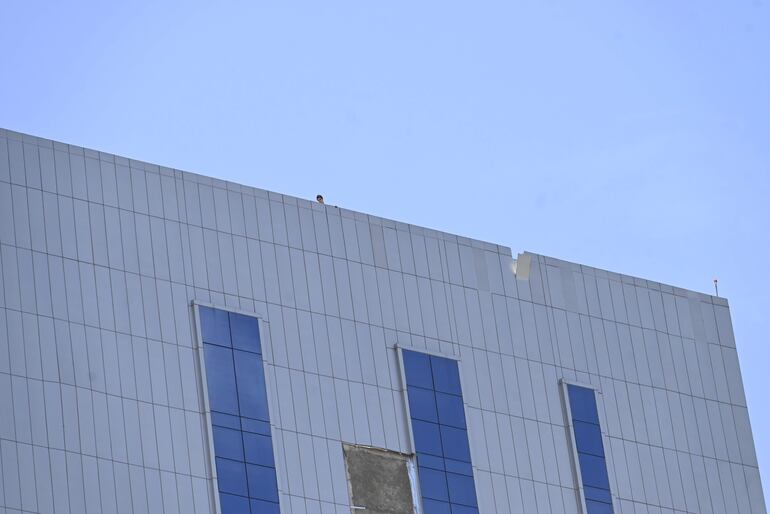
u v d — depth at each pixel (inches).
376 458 6151.6
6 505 5541.3
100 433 5748.0
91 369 5807.1
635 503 6520.7
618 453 6560.0
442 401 6328.7
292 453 6018.7
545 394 6525.6
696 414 6771.7
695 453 6707.7
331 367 6190.9
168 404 5885.8
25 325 5767.7
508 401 6446.9
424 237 6535.4
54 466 5649.6
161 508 5757.9
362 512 6063.0
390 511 6107.3
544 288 6683.1
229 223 6205.7
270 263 6225.4
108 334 5876.0
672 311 6904.5
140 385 5866.1
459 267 6555.1
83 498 5654.5
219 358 6018.7
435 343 6392.7
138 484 5748.0
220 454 5905.5
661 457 6638.8
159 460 5807.1
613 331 6747.1
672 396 6752.0
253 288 6161.4
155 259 6038.4
